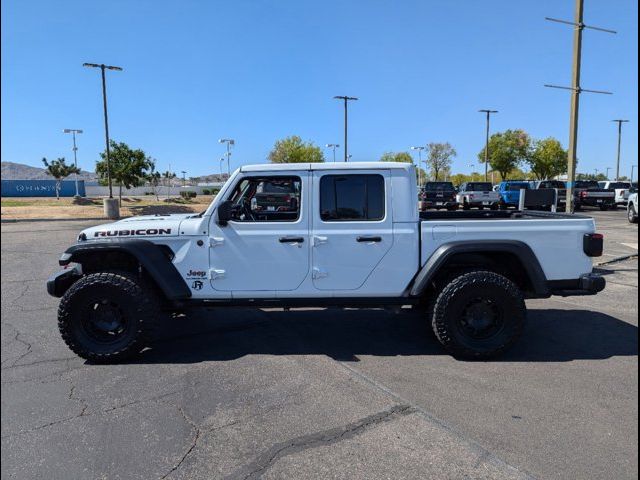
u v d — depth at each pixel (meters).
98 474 2.88
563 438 3.25
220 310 6.73
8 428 3.42
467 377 4.30
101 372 4.46
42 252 12.57
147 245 4.78
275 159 56.91
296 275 4.83
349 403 3.79
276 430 3.38
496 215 5.98
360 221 4.80
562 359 4.75
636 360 4.70
